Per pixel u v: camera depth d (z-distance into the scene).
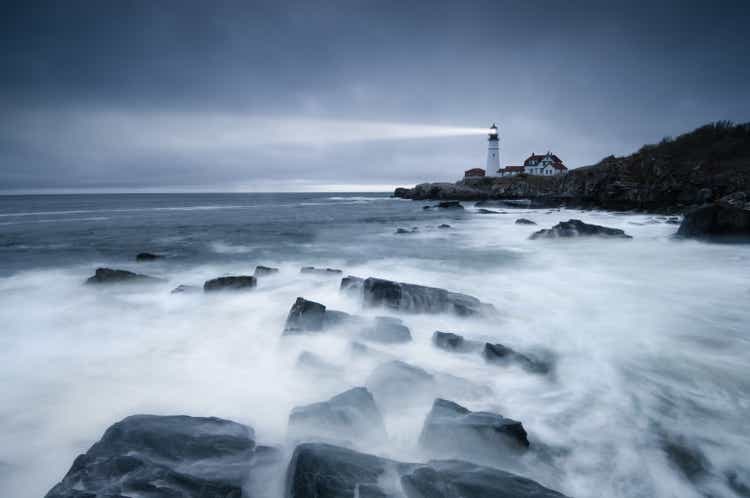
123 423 4.14
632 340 7.75
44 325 8.80
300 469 3.33
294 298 10.70
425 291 9.12
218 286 11.02
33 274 14.28
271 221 38.81
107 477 3.40
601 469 4.22
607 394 5.74
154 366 6.73
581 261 16.22
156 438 3.91
